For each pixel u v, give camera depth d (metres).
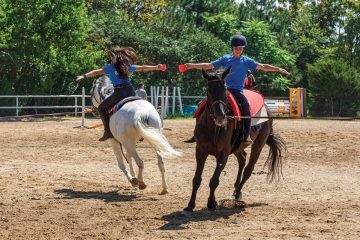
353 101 42.72
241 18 55.53
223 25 52.75
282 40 56.06
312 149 18.17
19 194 10.79
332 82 42.09
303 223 8.51
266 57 48.75
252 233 7.91
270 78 48.31
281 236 7.73
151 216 8.97
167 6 52.22
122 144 10.70
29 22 34.59
